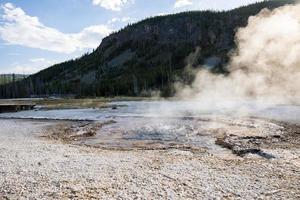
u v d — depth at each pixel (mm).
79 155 22109
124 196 13367
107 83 180875
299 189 14133
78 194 13578
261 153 22203
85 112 64562
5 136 34219
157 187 14586
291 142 26750
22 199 13031
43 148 25203
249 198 13109
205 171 17406
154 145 27719
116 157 21469
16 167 18234
